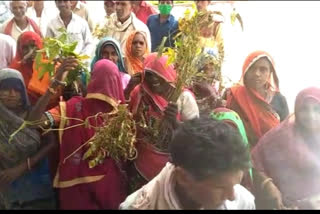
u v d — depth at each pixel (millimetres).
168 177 1271
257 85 2516
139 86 2289
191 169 1153
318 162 2021
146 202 1296
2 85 2291
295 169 2029
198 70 2328
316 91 2096
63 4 4391
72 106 2215
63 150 2201
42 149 2279
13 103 2305
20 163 2242
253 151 2115
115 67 2260
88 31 4500
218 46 2850
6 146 2213
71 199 2182
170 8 4234
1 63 3426
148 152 2160
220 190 1181
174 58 2104
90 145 2119
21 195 2277
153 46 4234
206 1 4598
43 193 2297
